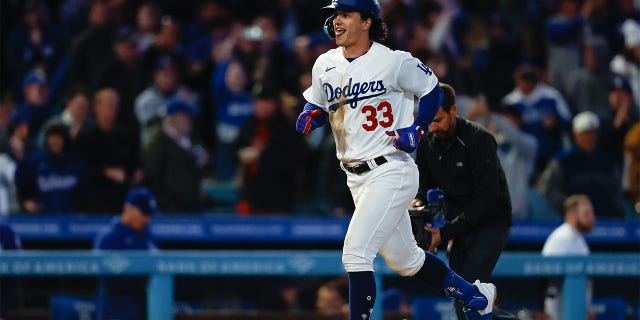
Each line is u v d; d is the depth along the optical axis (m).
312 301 35.06
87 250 37.69
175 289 35.09
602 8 49.84
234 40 43.94
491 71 46.03
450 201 22.05
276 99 39.03
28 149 39.59
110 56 41.00
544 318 30.16
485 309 19.73
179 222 37.44
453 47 46.81
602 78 45.19
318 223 38.06
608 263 28.80
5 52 45.72
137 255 27.72
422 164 21.98
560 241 30.16
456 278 19.47
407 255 19.08
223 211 41.25
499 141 38.88
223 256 27.92
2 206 37.88
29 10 45.97
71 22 46.31
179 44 44.97
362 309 18.34
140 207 29.73
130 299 28.08
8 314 29.05
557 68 46.62
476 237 22.03
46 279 34.28
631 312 35.50
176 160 38.00
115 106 37.69
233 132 41.94
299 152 39.12
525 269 28.44
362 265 18.27
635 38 48.50
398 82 18.17
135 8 46.88
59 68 43.19
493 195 21.16
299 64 43.38
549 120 42.56
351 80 18.23
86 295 34.62
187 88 43.94
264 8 49.78
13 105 44.94
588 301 29.30
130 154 37.94
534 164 40.44
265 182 38.66
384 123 18.27
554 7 53.16
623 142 44.47
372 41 18.61
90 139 37.44
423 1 50.38
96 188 37.34
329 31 19.25
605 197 39.66
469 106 41.53
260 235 37.94
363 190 18.58
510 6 52.91
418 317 29.94
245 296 35.41
